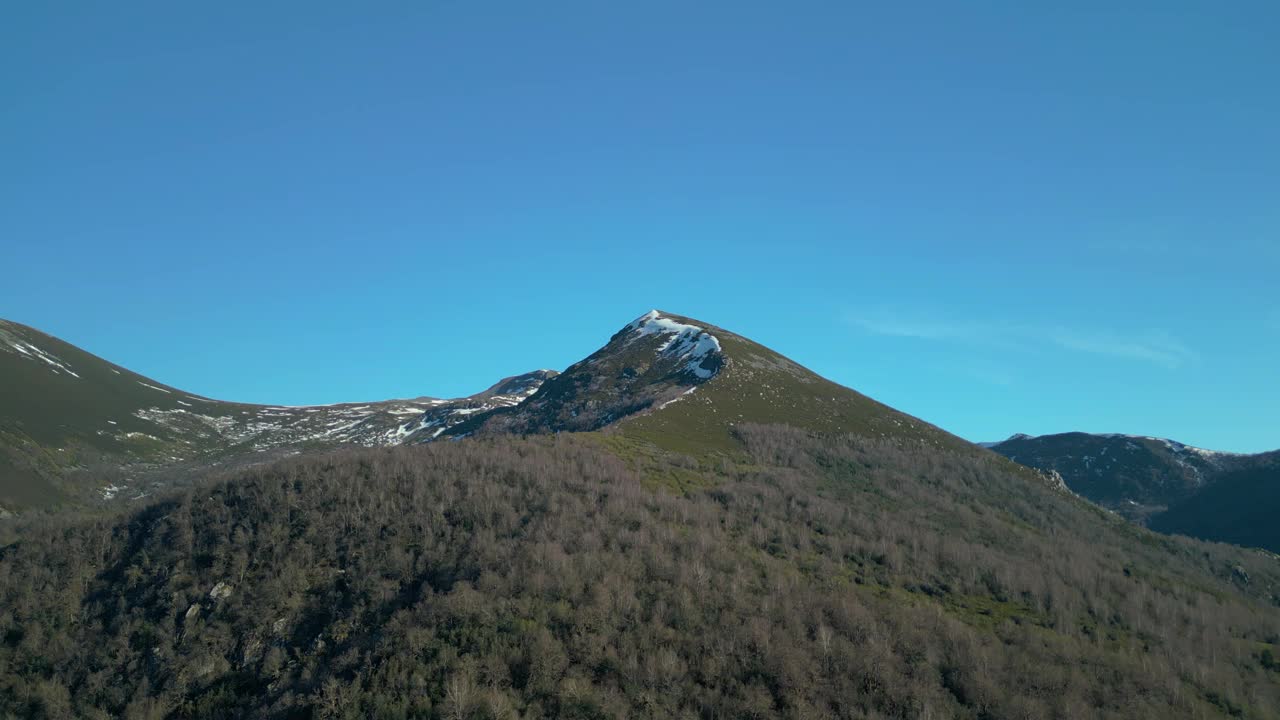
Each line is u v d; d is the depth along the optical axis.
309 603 91.75
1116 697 81.56
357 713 74.00
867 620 86.31
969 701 78.94
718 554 96.56
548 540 93.50
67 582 102.31
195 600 95.06
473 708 72.06
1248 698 87.56
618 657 79.19
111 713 83.62
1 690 87.19
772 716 74.69
